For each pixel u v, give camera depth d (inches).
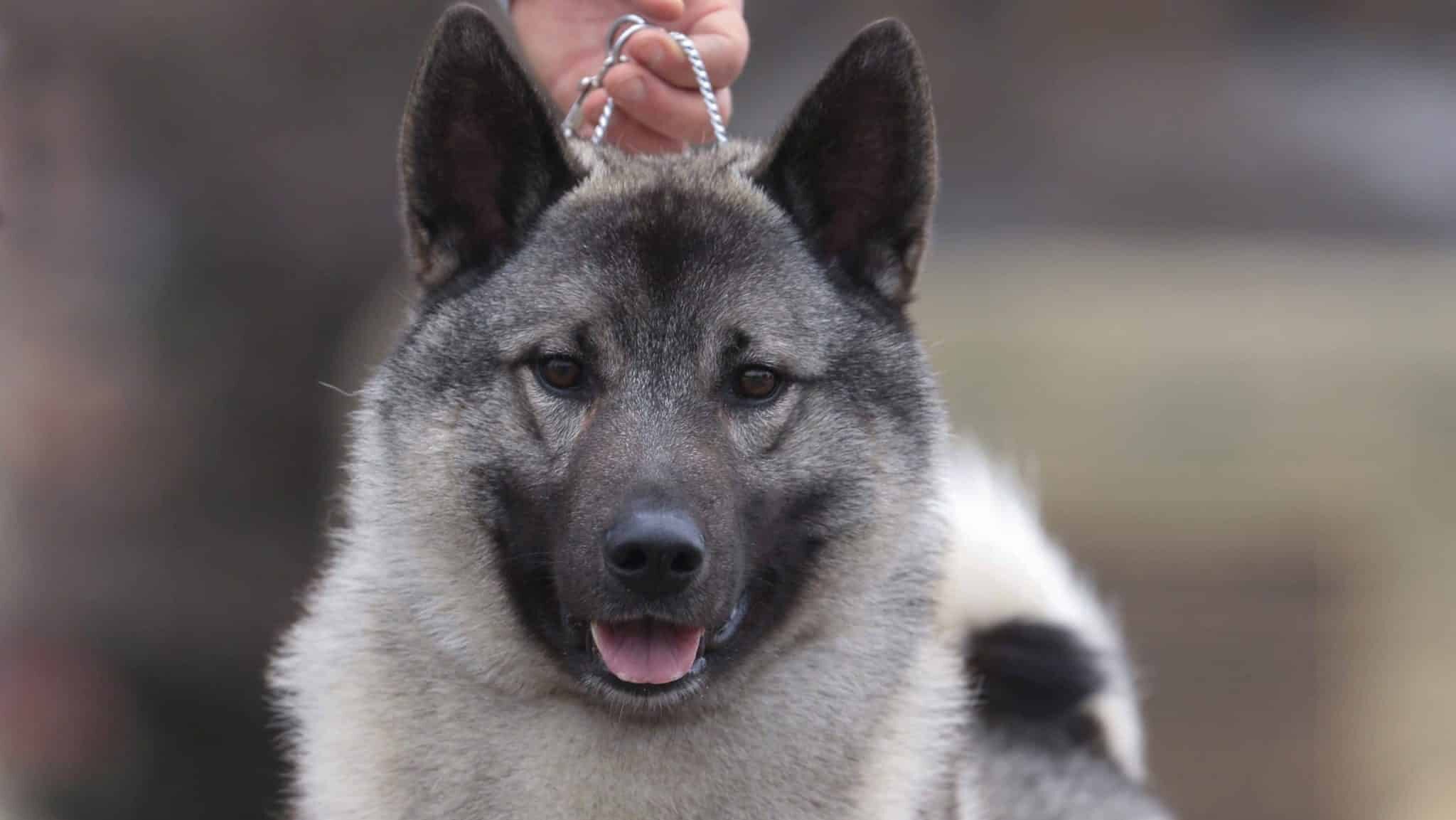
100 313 476.7
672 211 245.3
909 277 261.9
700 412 236.5
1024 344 593.0
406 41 484.7
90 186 473.1
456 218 256.5
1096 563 534.3
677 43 285.3
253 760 469.4
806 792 242.5
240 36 474.9
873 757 246.7
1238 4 798.5
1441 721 528.4
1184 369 578.9
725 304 239.9
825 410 244.7
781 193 257.1
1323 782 525.3
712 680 236.4
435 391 244.1
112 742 461.7
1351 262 700.7
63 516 468.1
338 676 248.2
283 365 483.2
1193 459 553.0
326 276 482.6
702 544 224.1
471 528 239.1
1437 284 664.4
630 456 229.8
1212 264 691.4
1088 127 749.3
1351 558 541.0
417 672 241.6
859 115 255.9
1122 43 768.3
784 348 241.6
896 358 253.9
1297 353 585.6
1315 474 551.8
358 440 254.1
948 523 262.2
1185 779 521.7
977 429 557.0
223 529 480.4
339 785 244.8
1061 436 555.5
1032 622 335.3
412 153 253.4
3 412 464.8
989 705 334.0
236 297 482.9
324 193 482.0
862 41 253.0
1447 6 853.8
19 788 450.3
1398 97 810.2
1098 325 607.2
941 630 273.4
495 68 251.1
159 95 472.1
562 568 229.1
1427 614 539.5
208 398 481.4
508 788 238.2
